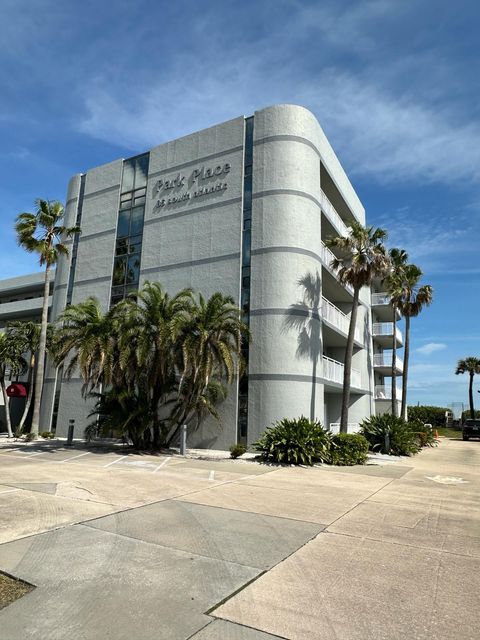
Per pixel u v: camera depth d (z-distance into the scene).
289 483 11.89
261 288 21.11
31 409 30.33
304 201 21.95
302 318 20.84
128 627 3.88
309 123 22.98
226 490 10.55
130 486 10.70
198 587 4.77
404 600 4.60
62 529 6.82
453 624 4.10
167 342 17.80
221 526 7.25
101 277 27.12
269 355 20.31
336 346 29.97
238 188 22.97
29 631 3.77
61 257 29.66
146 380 19.36
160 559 5.61
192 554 5.83
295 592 4.72
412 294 33.25
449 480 13.58
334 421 28.39
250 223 22.25
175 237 24.55
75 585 4.74
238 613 4.21
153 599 4.45
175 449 20.20
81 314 19.73
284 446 16.33
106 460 15.87
